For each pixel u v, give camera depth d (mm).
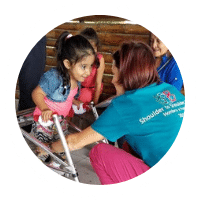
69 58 1858
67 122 2279
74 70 1894
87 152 2371
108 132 1526
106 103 2221
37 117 1978
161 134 1497
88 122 2695
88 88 2566
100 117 1546
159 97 1540
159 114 1503
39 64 2361
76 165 2203
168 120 1506
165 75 2172
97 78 2453
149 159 1542
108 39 2883
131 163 1605
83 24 2936
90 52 1867
